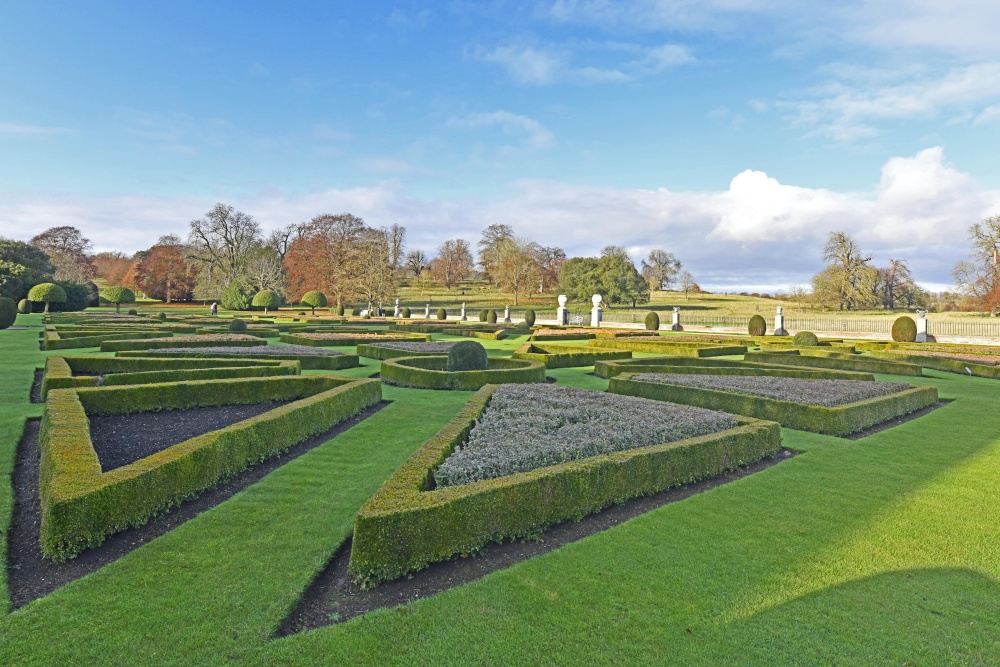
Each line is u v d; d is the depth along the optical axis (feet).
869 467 25.07
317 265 242.99
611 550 16.40
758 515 19.30
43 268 177.68
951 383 51.90
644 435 24.17
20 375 44.34
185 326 94.07
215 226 231.30
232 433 22.53
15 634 12.01
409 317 192.24
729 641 12.25
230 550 16.02
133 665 11.17
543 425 25.94
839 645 12.16
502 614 13.10
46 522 15.30
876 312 205.26
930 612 13.43
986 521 18.89
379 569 14.47
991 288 151.23
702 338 102.78
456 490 16.46
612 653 11.80
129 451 24.23
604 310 232.73
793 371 48.19
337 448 26.63
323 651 11.72
